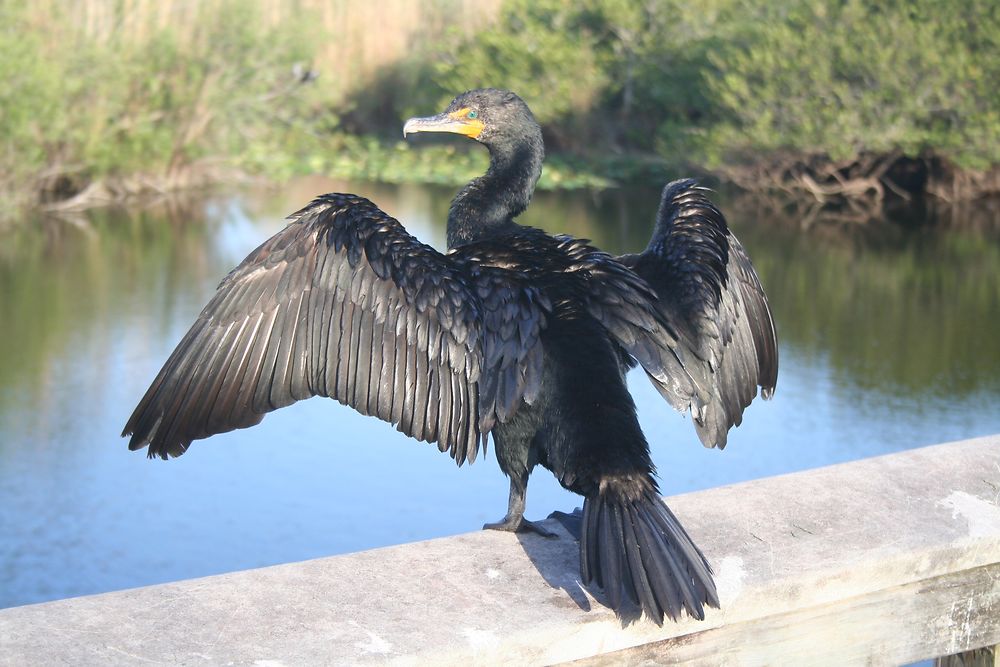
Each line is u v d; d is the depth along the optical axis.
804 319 14.36
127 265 16.08
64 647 2.45
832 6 21.38
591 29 25.72
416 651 2.47
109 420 10.62
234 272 2.95
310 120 24.89
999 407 11.30
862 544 2.90
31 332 12.96
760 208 21.12
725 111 22.81
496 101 3.95
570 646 2.59
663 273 3.28
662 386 2.98
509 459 3.07
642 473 2.76
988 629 3.02
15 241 17.34
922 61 20.00
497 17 26.47
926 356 12.88
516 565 2.85
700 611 2.49
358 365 2.94
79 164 19.45
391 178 22.84
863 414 11.14
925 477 3.28
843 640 2.87
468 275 3.08
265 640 2.50
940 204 21.69
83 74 19.70
